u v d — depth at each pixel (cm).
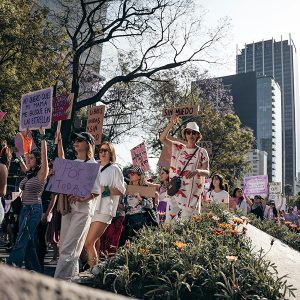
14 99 1591
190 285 325
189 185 564
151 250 391
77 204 395
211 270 333
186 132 583
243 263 363
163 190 834
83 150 428
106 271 348
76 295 33
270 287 318
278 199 1791
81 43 2044
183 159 579
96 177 397
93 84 2517
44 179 494
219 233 419
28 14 1717
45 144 506
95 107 866
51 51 1708
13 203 760
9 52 1655
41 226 580
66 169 406
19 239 475
